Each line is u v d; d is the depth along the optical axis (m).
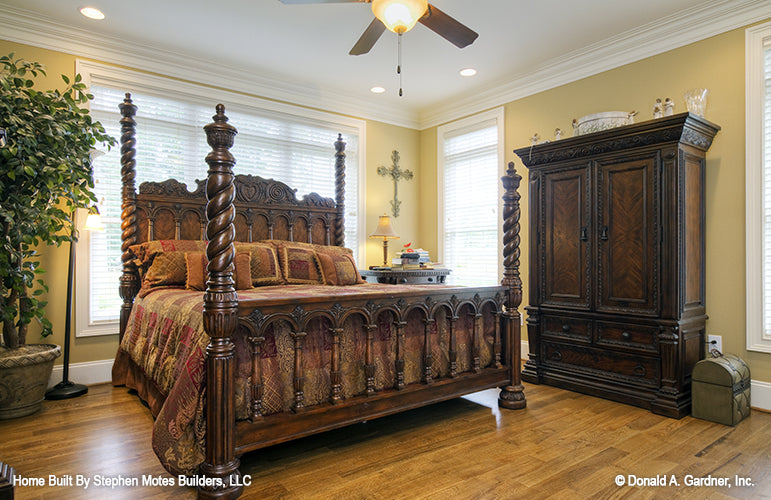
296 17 3.40
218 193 1.93
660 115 3.18
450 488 1.95
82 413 2.92
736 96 3.12
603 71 3.90
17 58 3.38
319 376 2.29
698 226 3.15
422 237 5.78
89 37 3.62
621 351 3.20
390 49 3.93
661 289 2.99
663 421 2.79
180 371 2.08
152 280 3.30
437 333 2.79
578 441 2.46
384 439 2.50
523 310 4.57
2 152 2.61
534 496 1.88
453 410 3.02
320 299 2.22
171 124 4.08
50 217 3.01
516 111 4.64
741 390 2.80
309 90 4.80
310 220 4.45
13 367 2.79
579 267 3.46
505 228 3.17
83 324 3.64
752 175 3.04
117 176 3.83
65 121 3.05
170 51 3.96
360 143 5.25
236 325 1.93
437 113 5.53
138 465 2.17
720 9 3.16
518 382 3.11
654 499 1.86
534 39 3.74
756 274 3.01
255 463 2.20
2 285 2.93
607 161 3.30
